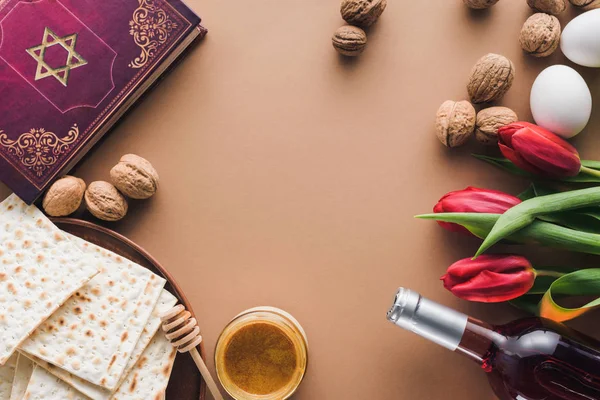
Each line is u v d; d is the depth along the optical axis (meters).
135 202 0.63
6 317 0.58
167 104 0.63
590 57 0.58
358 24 0.62
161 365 0.59
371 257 0.62
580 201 0.55
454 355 0.62
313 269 0.62
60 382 0.59
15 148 0.60
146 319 0.59
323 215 0.63
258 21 0.63
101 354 0.58
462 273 0.56
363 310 0.62
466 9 0.63
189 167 0.63
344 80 0.63
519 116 0.62
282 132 0.63
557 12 0.61
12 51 0.59
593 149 0.62
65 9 0.60
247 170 0.63
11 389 0.61
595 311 0.61
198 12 0.63
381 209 0.62
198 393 0.61
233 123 0.63
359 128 0.63
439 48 0.63
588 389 0.53
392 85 0.63
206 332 0.62
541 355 0.53
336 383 0.62
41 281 0.59
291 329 0.58
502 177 0.62
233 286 0.62
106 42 0.60
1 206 0.61
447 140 0.60
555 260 0.61
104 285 0.60
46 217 0.60
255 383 0.61
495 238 0.54
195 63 0.63
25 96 0.60
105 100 0.60
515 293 0.56
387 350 0.62
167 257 0.63
